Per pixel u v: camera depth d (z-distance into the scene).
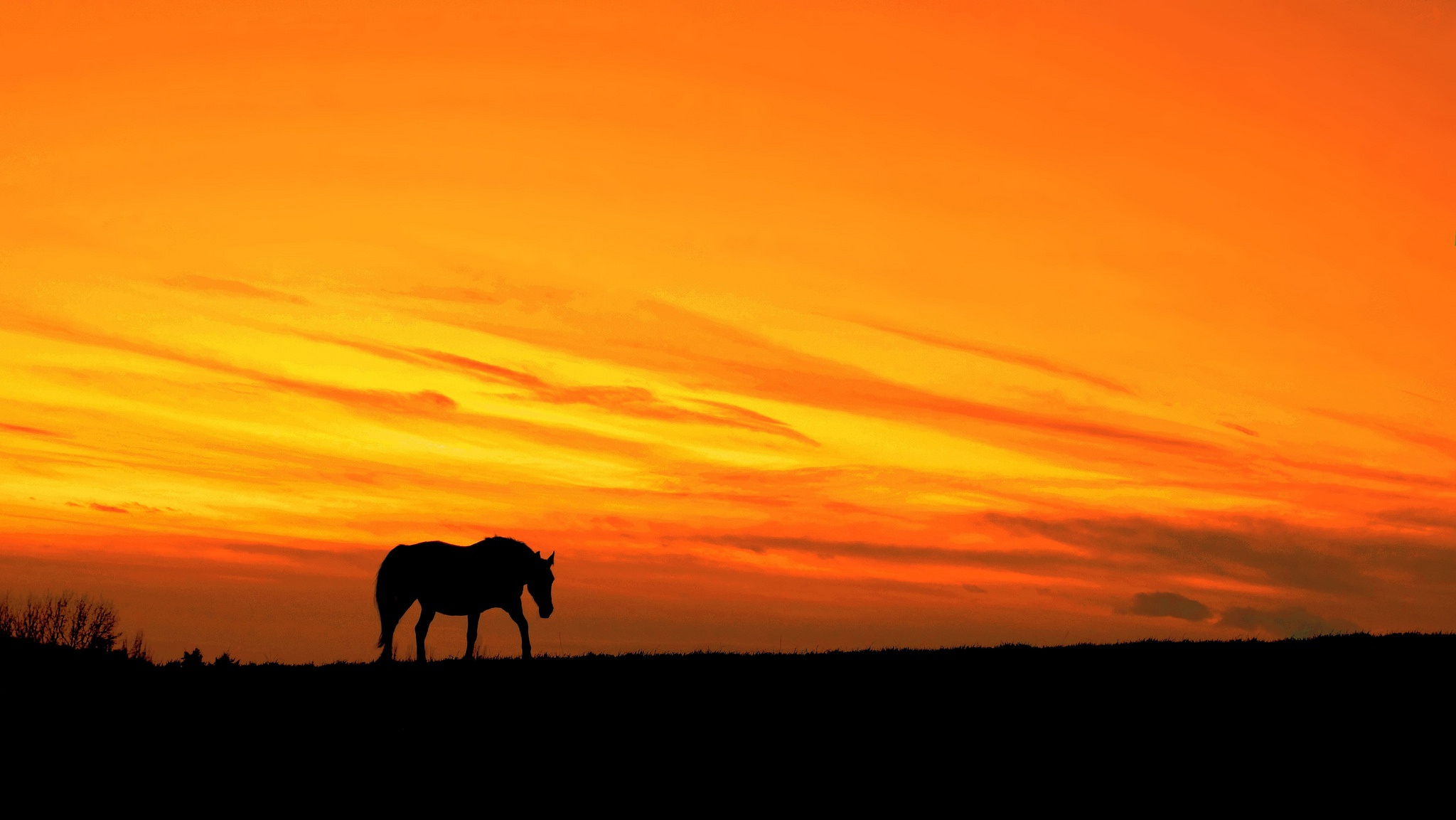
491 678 24.48
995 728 21.33
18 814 16.66
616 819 16.91
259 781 18.22
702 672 25.31
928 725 21.50
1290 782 18.72
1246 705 22.75
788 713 22.08
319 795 17.67
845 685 24.25
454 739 20.28
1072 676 25.20
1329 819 17.25
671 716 21.77
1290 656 27.02
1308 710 22.42
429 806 17.28
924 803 17.75
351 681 24.19
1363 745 20.41
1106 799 17.95
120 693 22.94
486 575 26.53
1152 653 27.94
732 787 18.25
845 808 17.50
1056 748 20.27
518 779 18.44
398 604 26.55
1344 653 27.33
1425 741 20.61
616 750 19.83
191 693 22.97
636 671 25.28
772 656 27.62
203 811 16.97
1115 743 20.55
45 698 22.28
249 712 21.70
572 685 23.89
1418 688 23.86
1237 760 19.73
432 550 26.59
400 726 20.97
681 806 17.42
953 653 28.34
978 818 17.19
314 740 20.16
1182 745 20.45
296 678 24.47
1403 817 17.36
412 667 25.73
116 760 19.03
